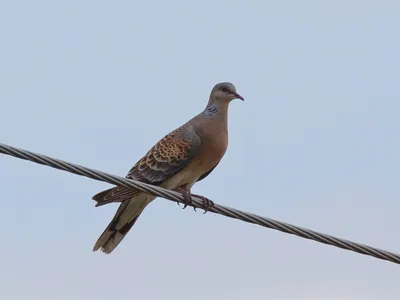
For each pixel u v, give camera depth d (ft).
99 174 35.50
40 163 33.99
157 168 47.37
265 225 36.86
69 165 34.55
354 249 36.09
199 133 47.44
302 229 36.42
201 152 47.32
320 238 36.29
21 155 33.53
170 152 47.29
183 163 47.26
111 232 46.57
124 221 46.52
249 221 37.09
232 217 37.22
